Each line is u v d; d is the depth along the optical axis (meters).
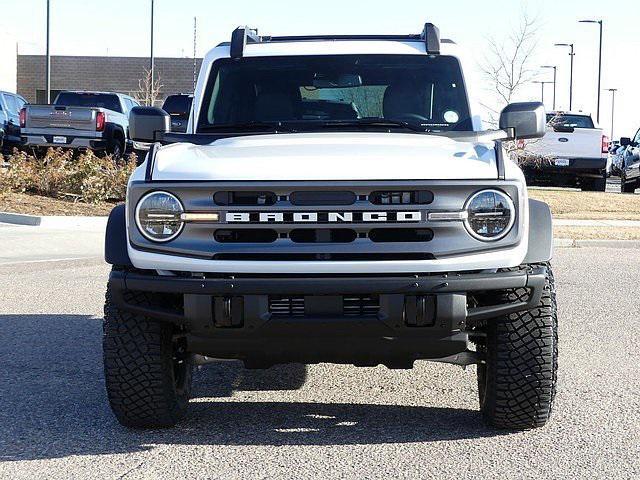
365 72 7.02
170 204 5.36
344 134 6.46
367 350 5.42
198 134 6.56
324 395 6.86
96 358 7.97
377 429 5.96
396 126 6.74
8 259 13.51
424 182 5.29
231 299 5.29
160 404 5.70
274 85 7.04
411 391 6.98
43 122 25.22
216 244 5.34
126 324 5.59
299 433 5.86
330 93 6.97
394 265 5.28
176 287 5.30
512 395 5.62
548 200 25.03
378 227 5.29
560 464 5.27
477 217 5.33
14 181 19.88
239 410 6.42
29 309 10.33
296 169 5.41
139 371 5.59
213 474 5.10
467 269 5.32
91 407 6.43
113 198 21.16
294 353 5.47
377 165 5.45
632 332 9.28
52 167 20.64
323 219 5.29
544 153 28.20
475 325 5.88
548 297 5.62
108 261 5.49
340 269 5.27
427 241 5.31
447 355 5.53
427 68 7.02
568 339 8.92
